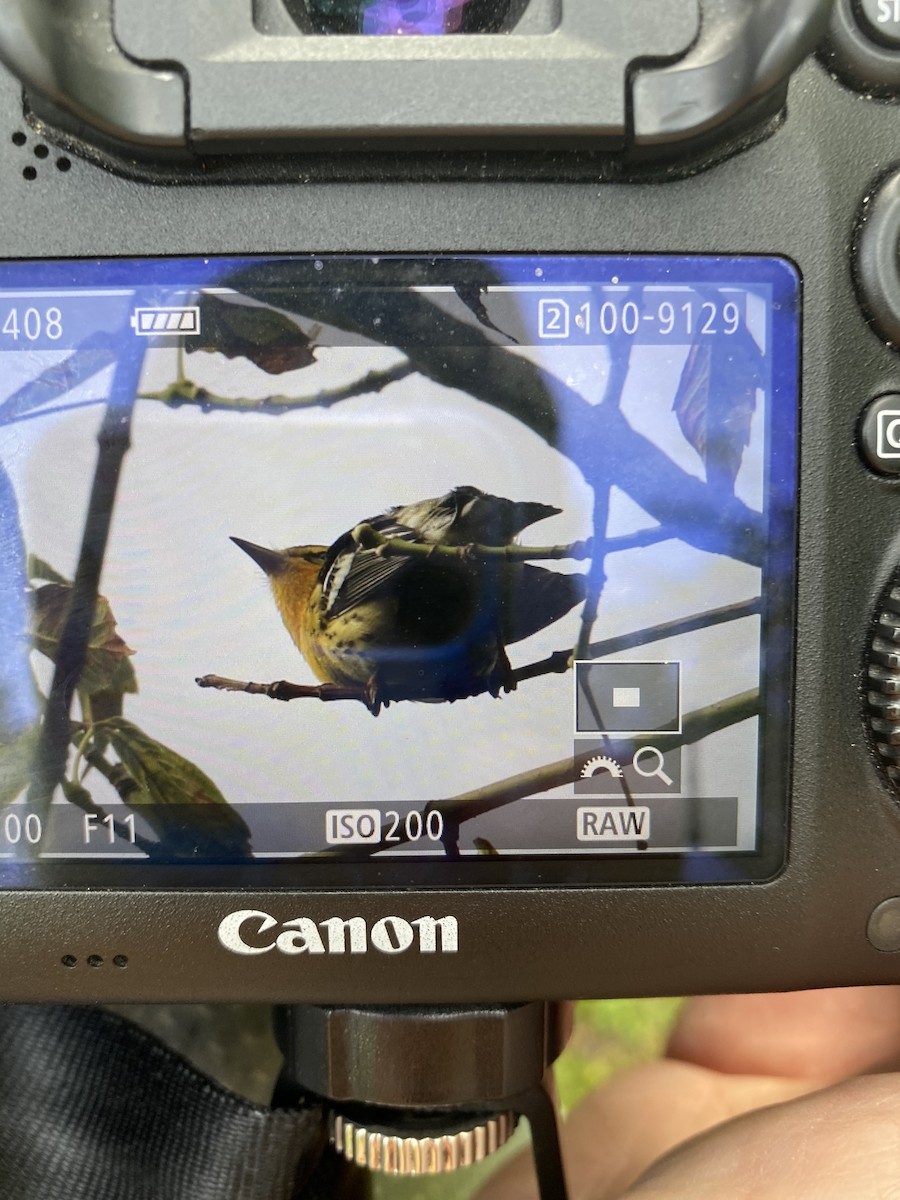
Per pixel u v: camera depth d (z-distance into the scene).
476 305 0.10
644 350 0.10
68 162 0.10
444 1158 0.10
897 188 0.10
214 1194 0.10
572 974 0.10
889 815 0.10
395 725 0.10
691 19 0.09
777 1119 0.10
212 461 0.10
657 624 0.10
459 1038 0.10
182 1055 0.11
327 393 0.10
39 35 0.09
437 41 0.09
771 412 0.10
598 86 0.09
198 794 0.10
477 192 0.10
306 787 0.10
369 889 0.10
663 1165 0.10
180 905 0.10
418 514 0.10
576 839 0.10
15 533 0.10
